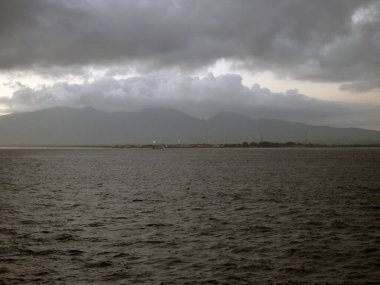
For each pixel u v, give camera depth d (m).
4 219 34.88
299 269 20.95
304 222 33.00
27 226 31.89
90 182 71.06
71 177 82.44
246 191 55.50
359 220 33.62
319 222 32.94
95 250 24.70
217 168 111.69
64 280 19.44
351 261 22.22
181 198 48.81
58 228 31.14
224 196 50.31
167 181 72.25
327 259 22.61
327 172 91.50
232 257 23.09
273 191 55.16
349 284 18.81
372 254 23.52
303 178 75.88
